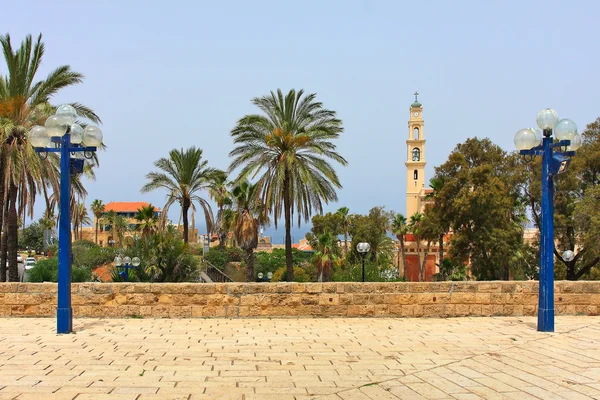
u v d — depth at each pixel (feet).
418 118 262.26
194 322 38.32
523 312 42.16
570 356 27.48
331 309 40.91
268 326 36.86
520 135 35.53
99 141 34.01
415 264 199.62
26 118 67.97
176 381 22.13
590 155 112.98
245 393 20.54
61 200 33.47
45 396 19.69
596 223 97.04
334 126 87.45
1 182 68.54
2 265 74.79
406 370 24.41
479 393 20.86
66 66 70.85
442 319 40.40
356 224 201.05
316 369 24.52
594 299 42.65
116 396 19.83
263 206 90.89
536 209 127.03
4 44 67.26
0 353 27.37
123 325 36.65
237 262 173.17
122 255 91.04
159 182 118.01
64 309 33.09
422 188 246.68
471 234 127.54
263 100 86.43
